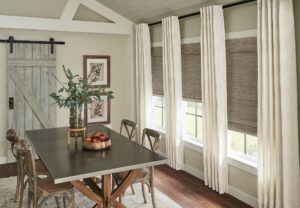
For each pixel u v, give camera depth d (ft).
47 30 17.48
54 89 18.48
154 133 12.27
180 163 16.62
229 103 13.35
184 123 16.61
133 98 20.25
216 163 13.66
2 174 16.12
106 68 19.92
